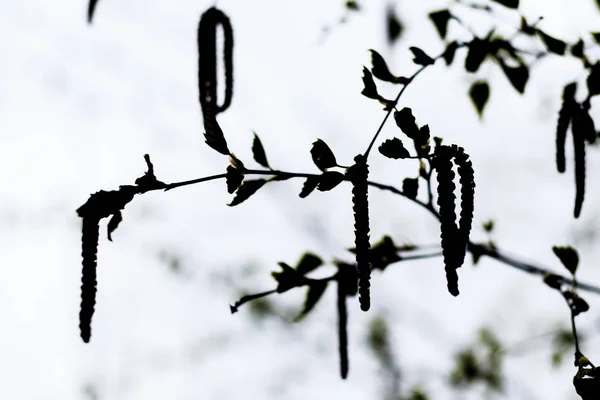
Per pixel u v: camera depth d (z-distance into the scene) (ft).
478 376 4.59
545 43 2.44
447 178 2.22
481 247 2.49
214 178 2.26
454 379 4.87
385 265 2.47
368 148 2.26
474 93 2.58
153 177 2.22
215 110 2.36
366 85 2.29
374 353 5.99
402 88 2.31
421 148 2.26
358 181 2.24
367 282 2.21
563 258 2.39
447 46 2.46
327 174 2.25
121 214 2.23
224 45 2.37
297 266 2.46
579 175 2.41
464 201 2.22
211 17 2.37
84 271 2.21
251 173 2.27
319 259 2.47
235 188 2.26
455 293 2.19
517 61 2.51
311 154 2.26
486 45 2.47
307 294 2.44
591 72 2.39
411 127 2.25
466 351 4.76
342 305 2.45
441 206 2.22
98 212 2.21
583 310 2.34
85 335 2.21
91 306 2.21
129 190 2.22
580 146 2.41
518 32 2.46
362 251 2.21
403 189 2.37
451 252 2.20
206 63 2.36
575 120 2.42
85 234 2.21
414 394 5.33
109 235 2.23
